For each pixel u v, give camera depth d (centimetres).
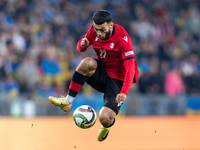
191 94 4269
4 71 3512
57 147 1773
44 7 4378
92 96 3562
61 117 3506
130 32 4678
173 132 2483
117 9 4953
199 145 1917
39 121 3081
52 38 4100
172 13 5262
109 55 1416
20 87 3559
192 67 4512
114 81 1451
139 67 4159
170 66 4412
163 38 4834
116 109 1390
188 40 4969
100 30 1323
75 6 4741
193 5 5481
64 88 3756
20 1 4191
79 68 1390
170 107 3875
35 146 1788
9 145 1798
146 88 3978
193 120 3422
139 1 5162
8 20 3956
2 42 3666
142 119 3497
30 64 3628
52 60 3759
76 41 4256
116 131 2527
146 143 1972
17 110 3394
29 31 4016
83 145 1862
